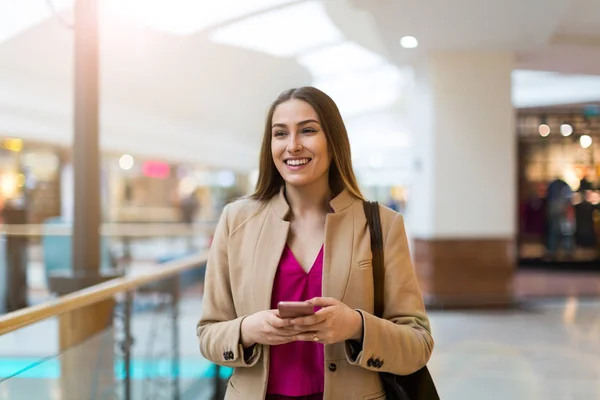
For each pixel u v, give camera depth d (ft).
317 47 34.50
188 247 37.63
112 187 56.44
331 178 5.31
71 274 12.34
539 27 20.54
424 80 24.98
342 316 4.24
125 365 11.00
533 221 35.76
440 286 24.36
